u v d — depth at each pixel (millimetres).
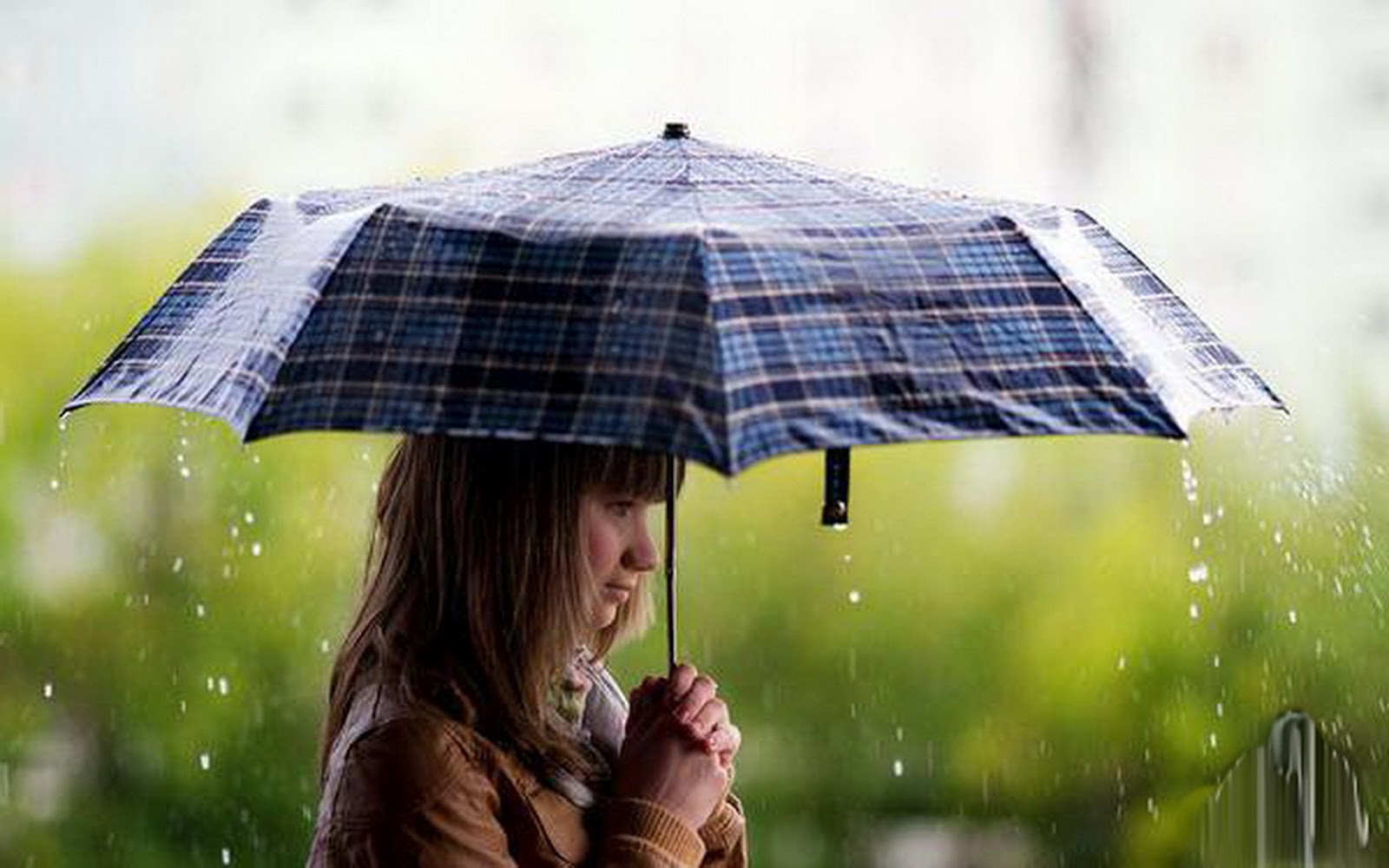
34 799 17266
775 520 17938
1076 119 18297
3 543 17297
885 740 17766
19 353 17625
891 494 17984
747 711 17781
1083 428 5453
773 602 17828
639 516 6551
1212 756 17266
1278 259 17844
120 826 17234
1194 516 17484
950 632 17828
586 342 5328
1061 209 6477
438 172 18297
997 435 5340
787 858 17672
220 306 6059
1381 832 16125
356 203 6215
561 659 6445
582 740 6734
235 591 17359
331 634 17234
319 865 6254
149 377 5941
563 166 6328
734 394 5121
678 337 5258
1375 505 17094
